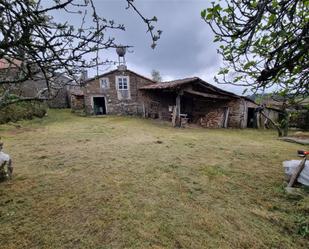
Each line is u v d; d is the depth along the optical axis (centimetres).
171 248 229
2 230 256
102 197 338
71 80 158
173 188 376
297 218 282
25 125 1102
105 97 1672
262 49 165
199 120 1466
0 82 142
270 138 945
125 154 590
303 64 158
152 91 1684
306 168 366
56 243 236
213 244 236
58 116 1581
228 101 1355
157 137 866
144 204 319
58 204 316
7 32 120
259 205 320
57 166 484
